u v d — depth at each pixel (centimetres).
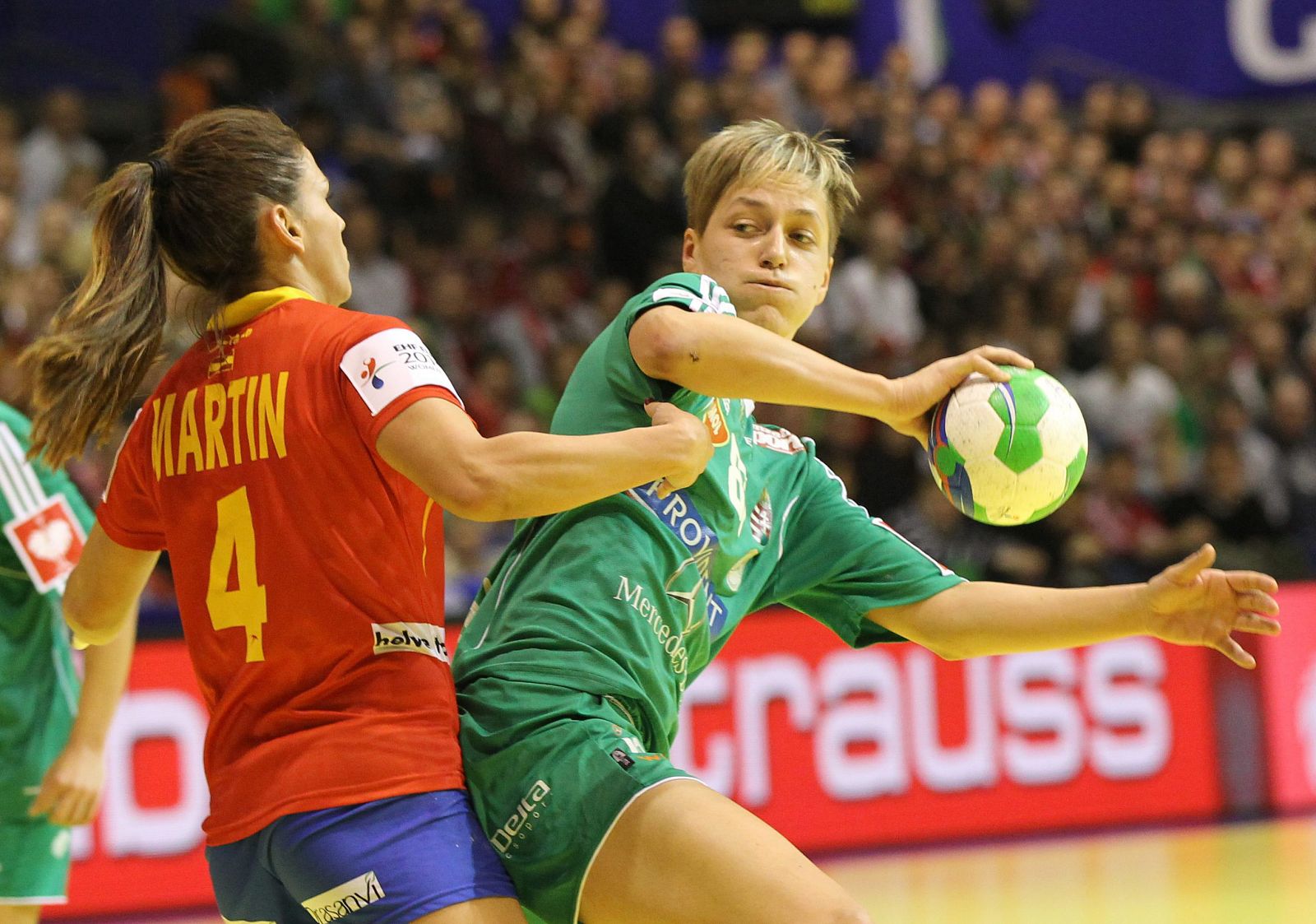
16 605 948
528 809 665
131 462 701
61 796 905
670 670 727
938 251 2909
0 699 935
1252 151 3631
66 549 943
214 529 660
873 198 2967
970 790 1928
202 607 666
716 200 784
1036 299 2928
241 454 655
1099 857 1781
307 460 644
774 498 800
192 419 671
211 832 660
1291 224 3425
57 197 2508
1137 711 2019
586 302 2756
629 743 671
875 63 3666
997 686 1953
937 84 3684
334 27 2922
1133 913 1470
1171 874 1666
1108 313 2892
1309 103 3859
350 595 644
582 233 2809
